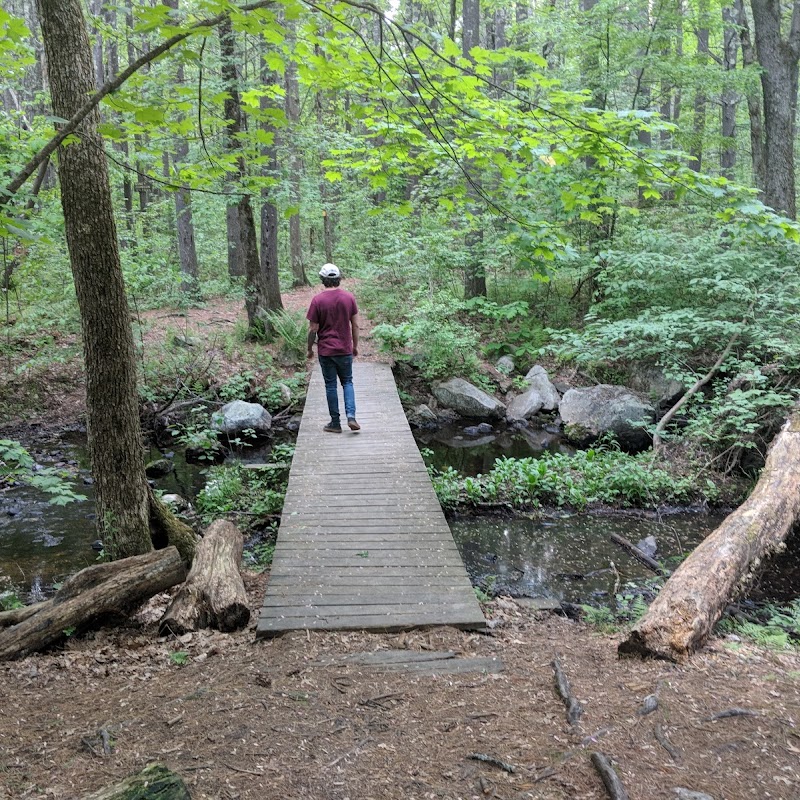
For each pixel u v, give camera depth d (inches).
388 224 684.1
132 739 114.2
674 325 432.1
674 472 361.1
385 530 236.7
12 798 95.4
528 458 370.0
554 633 184.5
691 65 515.8
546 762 104.5
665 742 108.0
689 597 165.2
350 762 106.3
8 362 488.1
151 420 473.1
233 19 115.4
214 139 248.7
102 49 663.1
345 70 147.4
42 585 245.9
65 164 193.0
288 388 521.7
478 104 155.6
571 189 171.6
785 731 111.6
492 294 649.0
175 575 201.8
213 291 748.0
